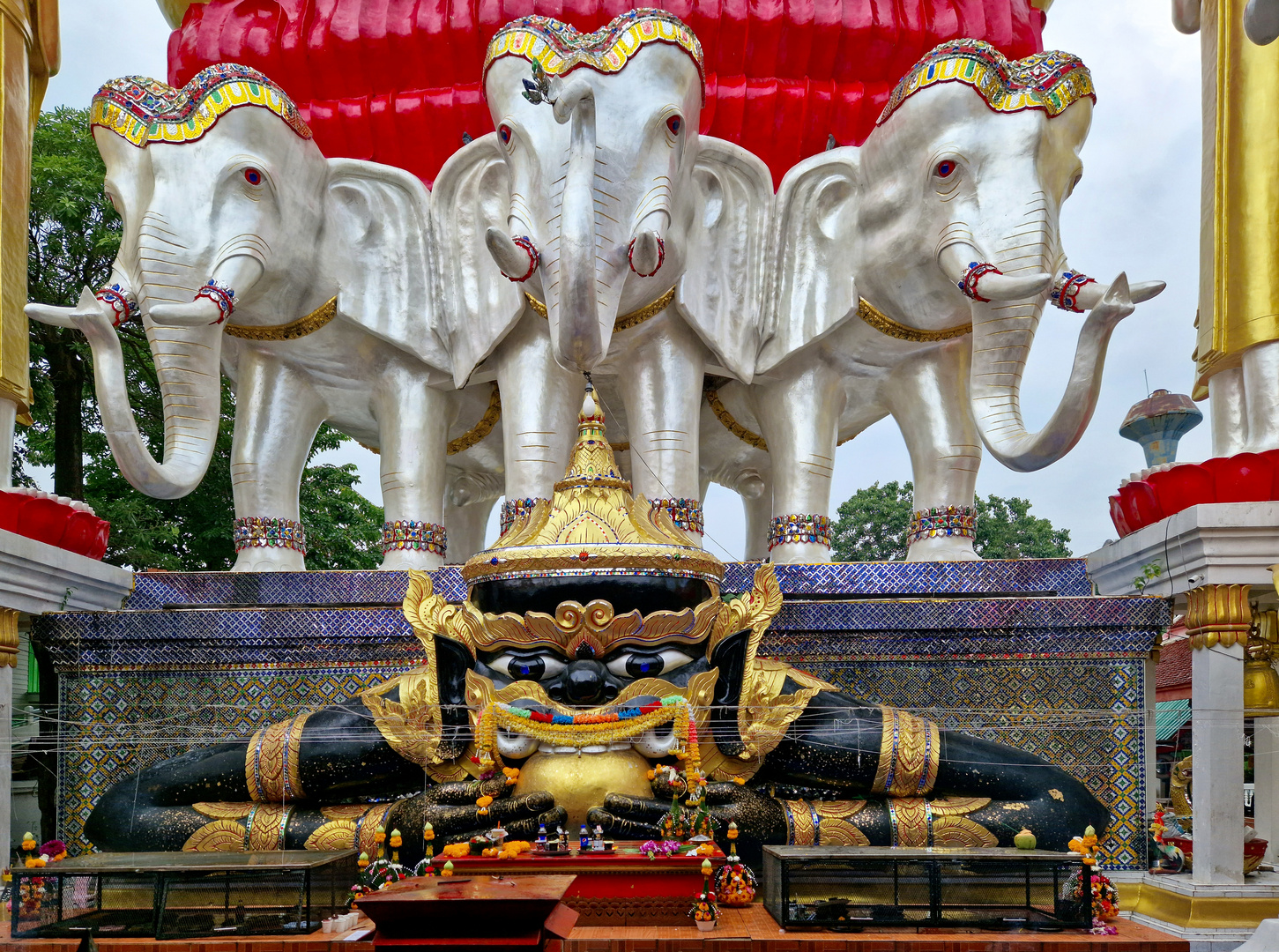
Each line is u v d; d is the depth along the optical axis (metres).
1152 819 7.61
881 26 9.36
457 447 10.19
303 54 9.54
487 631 6.68
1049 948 5.65
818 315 8.82
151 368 15.70
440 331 8.95
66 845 7.67
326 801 7.11
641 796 6.58
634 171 7.70
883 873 6.06
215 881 5.82
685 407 8.64
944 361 8.77
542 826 6.42
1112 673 7.64
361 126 9.56
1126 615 7.58
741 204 8.88
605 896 6.02
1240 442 7.88
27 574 7.63
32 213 14.58
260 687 7.86
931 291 8.29
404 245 9.05
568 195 7.23
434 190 8.95
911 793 6.94
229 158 8.11
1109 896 6.16
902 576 8.20
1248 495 7.21
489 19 9.34
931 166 7.96
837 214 8.91
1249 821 8.87
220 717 7.85
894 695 7.73
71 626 7.87
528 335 8.59
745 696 6.96
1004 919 5.90
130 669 7.90
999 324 7.92
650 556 6.68
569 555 6.65
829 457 8.98
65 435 14.88
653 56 7.80
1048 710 7.64
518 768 6.72
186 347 8.16
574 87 7.26
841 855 5.96
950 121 7.98
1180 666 13.88
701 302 8.59
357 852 6.66
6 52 8.35
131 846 6.87
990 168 7.91
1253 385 7.55
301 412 9.14
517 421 8.55
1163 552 7.50
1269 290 7.48
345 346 9.01
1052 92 7.96
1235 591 7.07
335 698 7.81
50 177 14.47
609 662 6.68
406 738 6.90
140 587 8.58
